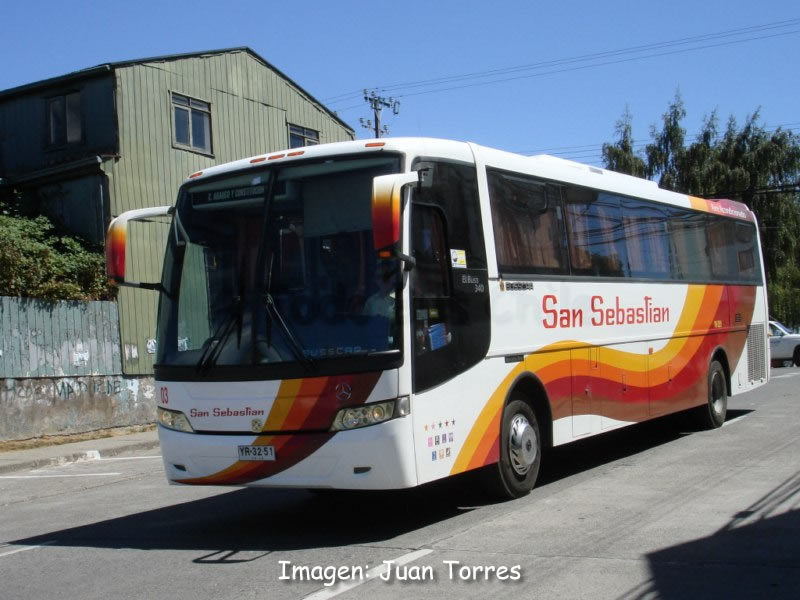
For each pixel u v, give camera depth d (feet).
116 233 26.23
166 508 32.65
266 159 26.35
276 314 24.58
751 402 57.47
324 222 24.94
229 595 19.85
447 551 22.77
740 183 134.92
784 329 105.19
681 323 41.75
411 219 24.57
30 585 21.98
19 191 66.90
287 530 26.94
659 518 25.30
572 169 34.55
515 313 28.99
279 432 24.08
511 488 28.73
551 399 30.73
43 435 55.72
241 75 77.82
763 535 22.97
